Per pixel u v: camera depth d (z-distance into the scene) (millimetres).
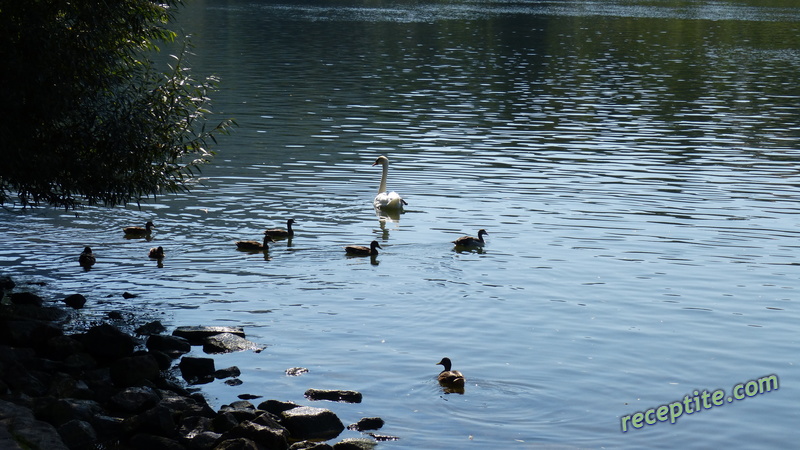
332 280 22078
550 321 19375
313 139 40094
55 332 17750
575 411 15273
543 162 36375
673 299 20812
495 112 48812
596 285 21766
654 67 71938
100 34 18766
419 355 17547
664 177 33781
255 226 26766
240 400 15336
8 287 20781
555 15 127875
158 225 26672
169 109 20328
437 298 20781
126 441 14086
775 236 26109
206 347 17891
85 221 26828
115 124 18812
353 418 15008
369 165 35219
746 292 21328
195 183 31828
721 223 27453
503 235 26141
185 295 20875
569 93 56750
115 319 19250
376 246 24156
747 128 45219
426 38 91562
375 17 117562
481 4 151875
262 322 19250
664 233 26344
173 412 14766
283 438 13883
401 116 46719
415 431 14531
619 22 117625
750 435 14562
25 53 18031
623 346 18031
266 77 59781
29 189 19688
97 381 16078
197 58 68625
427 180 33031
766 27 113688
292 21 108062
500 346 18000
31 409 14398
